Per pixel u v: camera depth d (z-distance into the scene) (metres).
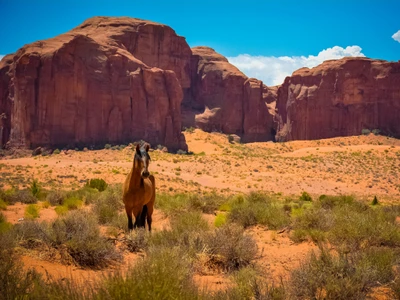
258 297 5.68
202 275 7.23
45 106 90.50
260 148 107.62
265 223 13.23
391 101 117.62
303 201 28.88
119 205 17.22
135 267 4.78
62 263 7.44
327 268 6.47
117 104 97.44
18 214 15.86
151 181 10.26
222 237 8.39
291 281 6.34
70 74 92.31
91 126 94.44
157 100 101.81
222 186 51.88
